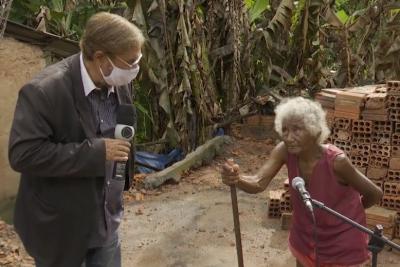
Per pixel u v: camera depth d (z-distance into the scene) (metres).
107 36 2.54
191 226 5.97
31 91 2.54
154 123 8.69
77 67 2.66
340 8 11.27
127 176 3.18
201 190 7.10
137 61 2.66
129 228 5.95
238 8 8.73
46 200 2.70
